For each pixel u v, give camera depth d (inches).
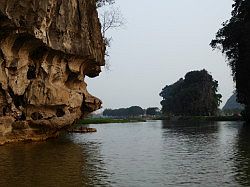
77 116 1784.0
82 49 1694.1
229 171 847.1
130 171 852.0
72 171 840.3
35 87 1485.0
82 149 1330.0
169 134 2260.1
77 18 1664.6
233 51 3496.6
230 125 3299.7
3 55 1322.6
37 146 1353.3
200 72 5920.3
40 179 741.9
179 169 882.1
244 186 687.7
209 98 5792.3
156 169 883.4
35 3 1312.7
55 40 1509.6
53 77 1579.7
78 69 1745.8
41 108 1526.8
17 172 812.6
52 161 990.4
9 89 1385.3
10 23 1250.0
